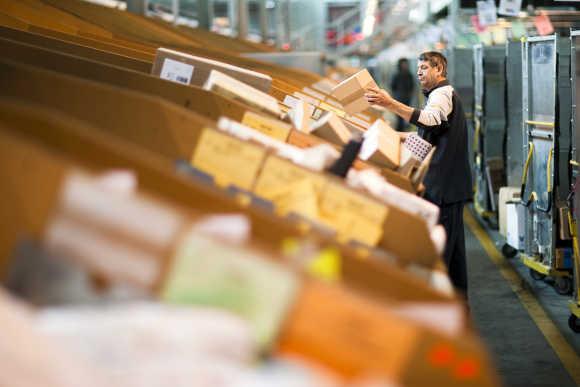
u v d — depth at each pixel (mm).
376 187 2963
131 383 1140
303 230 1865
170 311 1267
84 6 9930
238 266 1385
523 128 9641
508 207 10312
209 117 3756
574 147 7641
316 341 1383
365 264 1797
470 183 7758
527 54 9430
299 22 22062
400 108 7449
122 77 3852
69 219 1437
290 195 2459
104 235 1418
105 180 1537
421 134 7734
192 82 4586
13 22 5789
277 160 2525
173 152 2672
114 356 1158
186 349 1197
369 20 28922
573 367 6711
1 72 2869
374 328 1386
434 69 7840
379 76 30344
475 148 13836
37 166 1449
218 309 1375
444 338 1396
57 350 1143
